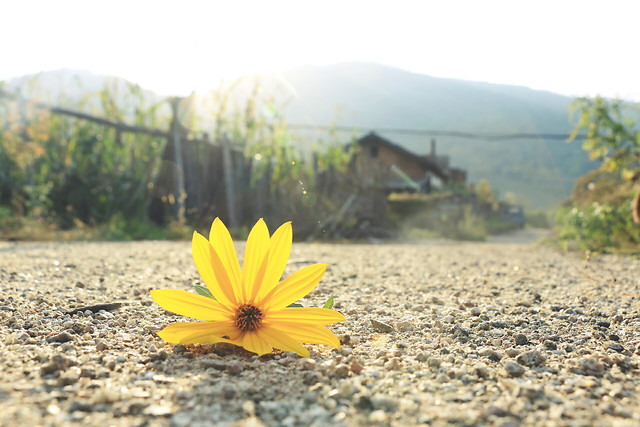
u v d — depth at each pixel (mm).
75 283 3561
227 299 1908
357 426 1328
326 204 11844
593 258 6816
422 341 2227
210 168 11109
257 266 1940
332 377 1689
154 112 10859
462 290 3768
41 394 1448
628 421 1363
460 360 1914
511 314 2898
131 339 2096
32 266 4340
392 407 1444
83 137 10266
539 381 1707
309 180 11648
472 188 28609
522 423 1357
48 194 9516
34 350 1880
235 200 11133
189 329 1862
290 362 1833
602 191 8797
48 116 9539
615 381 1727
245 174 11445
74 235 8125
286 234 1963
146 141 10516
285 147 11523
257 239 1951
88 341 2006
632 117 9094
